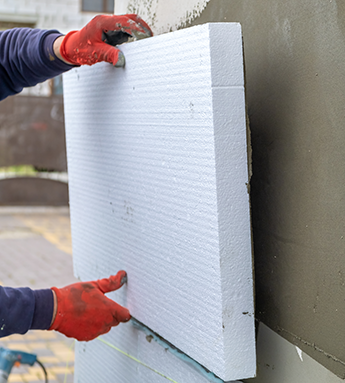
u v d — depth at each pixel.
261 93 0.96
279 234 0.92
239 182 0.83
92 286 1.18
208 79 0.80
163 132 0.97
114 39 1.17
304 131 0.83
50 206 7.39
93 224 1.41
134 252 1.17
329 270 0.78
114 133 1.19
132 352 1.28
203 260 0.88
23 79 1.29
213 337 0.87
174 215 0.96
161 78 0.95
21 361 1.36
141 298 1.16
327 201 0.78
